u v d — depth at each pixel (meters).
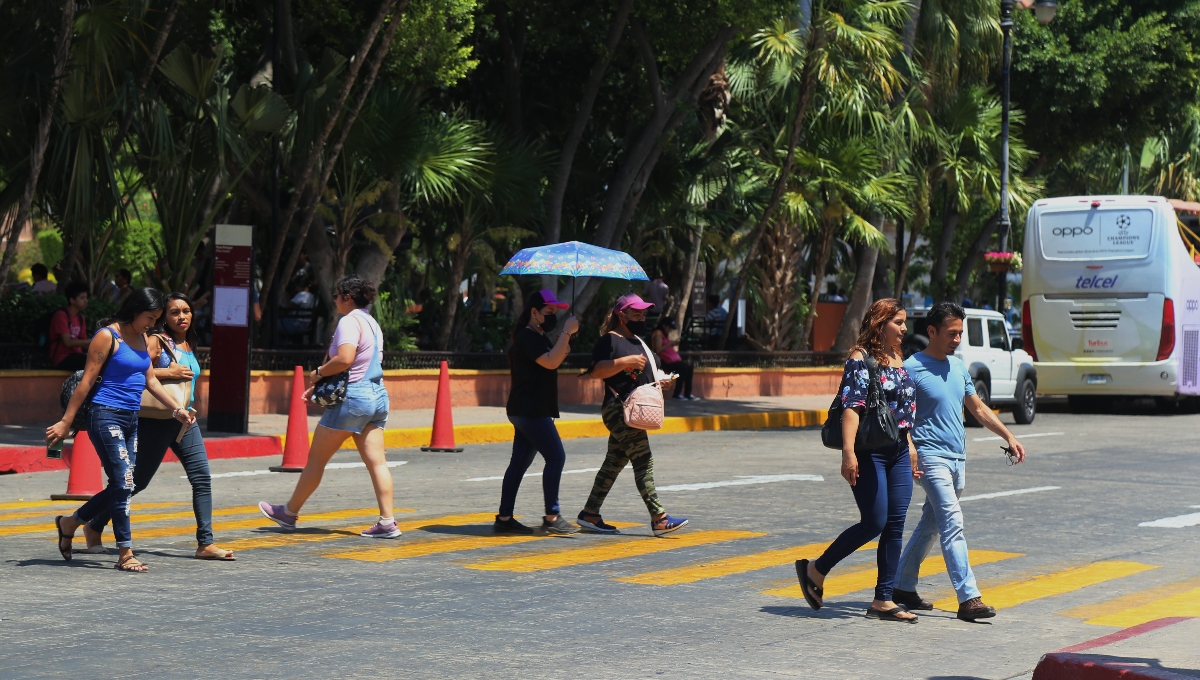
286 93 34.94
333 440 16.77
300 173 33.31
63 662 10.24
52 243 73.31
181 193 33.16
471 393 37.78
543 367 17.11
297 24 37.94
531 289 42.34
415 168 34.66
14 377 28.73
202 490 14.93
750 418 38.75
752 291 50.81
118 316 14.18
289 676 9.92
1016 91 63.56
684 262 48.81
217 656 10.49
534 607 12.70
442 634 11.46
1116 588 14.23
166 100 32.97
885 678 10.22
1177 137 79.56
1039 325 46.19
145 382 14.30
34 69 28.66
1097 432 36.84
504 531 17.28
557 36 43.06
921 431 12.60
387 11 30.84
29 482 22.66
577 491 21.94
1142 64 61.69
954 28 53.12
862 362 12.23
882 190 48.16
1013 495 22.08
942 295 65.56
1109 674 9.51
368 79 31.73
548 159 40.31
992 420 12.65
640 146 41.03
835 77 42.19
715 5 38.44
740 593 13.61
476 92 44.88
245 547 15.80
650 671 10.29
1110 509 20.44
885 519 12.29
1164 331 44.53
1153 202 44.72
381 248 35.28
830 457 28.52
